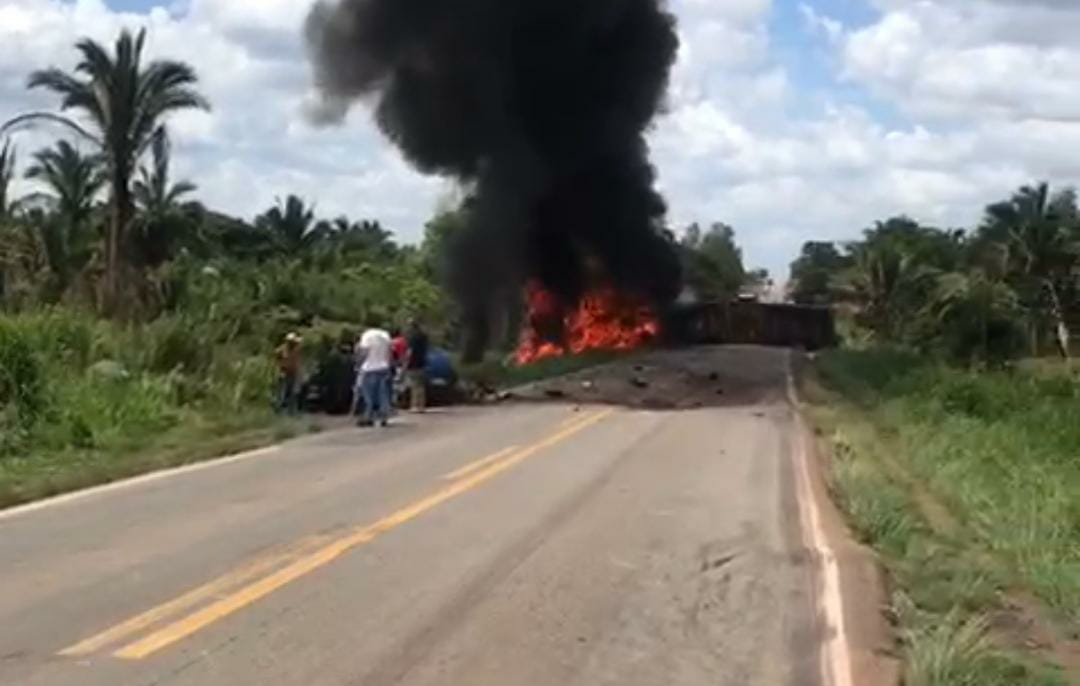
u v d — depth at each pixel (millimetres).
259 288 37125
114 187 37594
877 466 20703
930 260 88562
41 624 8594
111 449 18859
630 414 30312
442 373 32219
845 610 9758
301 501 14664
